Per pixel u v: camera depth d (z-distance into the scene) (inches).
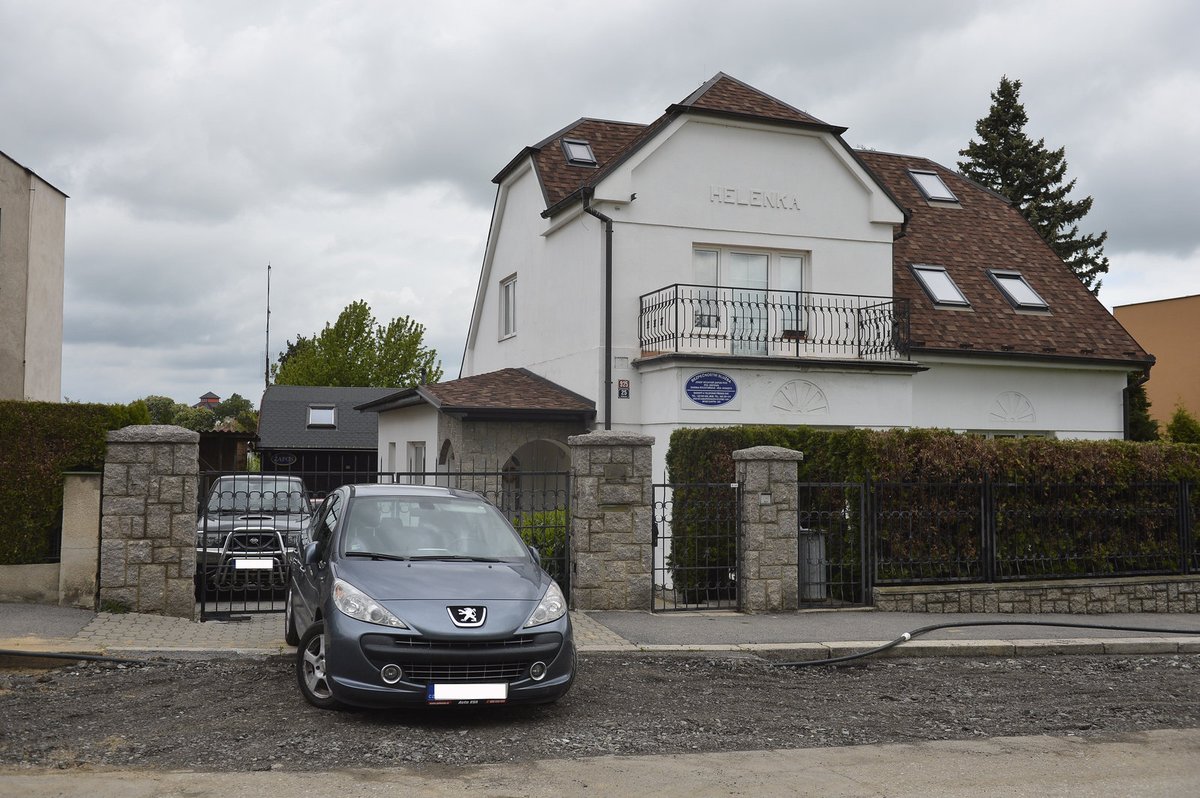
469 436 684.1
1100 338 813.2
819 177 757.3
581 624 438.6
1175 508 574.9
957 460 522.3
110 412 435.8
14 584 426.3
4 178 789.2
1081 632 459.5
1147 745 283.1
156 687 320.8
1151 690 364.5
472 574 306.3
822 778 244.5
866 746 278.5
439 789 227.3
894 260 832.9
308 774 237.0
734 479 534.0
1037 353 770.2
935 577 516.7
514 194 874.8
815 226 753.0
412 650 276.7
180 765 243.6
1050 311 826.2
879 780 243.8
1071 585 533.6
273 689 320.2
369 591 287.7
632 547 479.2
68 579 425.1
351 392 1568.7
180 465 427.2
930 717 315.6
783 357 672.4
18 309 810.8
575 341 740.0
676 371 652.7
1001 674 389.4
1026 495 538.0
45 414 427.8
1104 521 555.8
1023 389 782.5
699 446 560.1
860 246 765.3
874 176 763.4
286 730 274.8
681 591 538.6
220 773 236.7
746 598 481.1
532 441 725.3
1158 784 243.6
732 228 730.8
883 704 333.1
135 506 422.3
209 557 521.3
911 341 742.5
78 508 427.5
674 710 315.6
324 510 376.2
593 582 474.0
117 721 282.4
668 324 701.9
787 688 354.9
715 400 660.7
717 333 677.3
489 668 282.4
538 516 529.0
